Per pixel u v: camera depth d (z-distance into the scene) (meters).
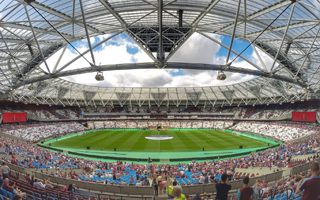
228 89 129.25
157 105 140.12
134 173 40.66
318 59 55.09
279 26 39.97
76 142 76.50
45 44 46.91
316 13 33.88
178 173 36.66
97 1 33.88
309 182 7.85
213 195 22.39
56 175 33.47
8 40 41.44
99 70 32.34
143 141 78.19
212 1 33.50
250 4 33.78
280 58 52.47
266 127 98.88
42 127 94.25
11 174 25.56
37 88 100.25
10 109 104.00
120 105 138.88
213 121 128.12
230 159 50.31
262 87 111.62
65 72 34.44
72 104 128.88
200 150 63.53
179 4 34.88
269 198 15.30
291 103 111.88
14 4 31.05
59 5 32.84
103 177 36.66
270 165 38.84
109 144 72.56
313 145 52.44
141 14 39.22
